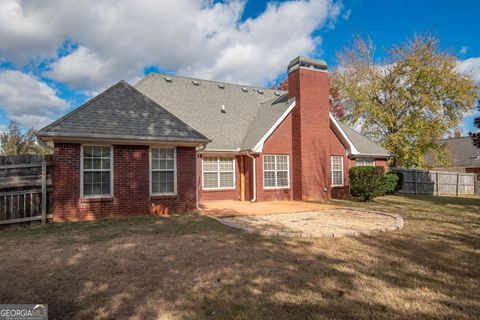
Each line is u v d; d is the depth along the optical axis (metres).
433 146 28.52
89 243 7.68
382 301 4.41
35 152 29.39
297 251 6.92
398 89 29.02
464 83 26.92
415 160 28.58
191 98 20.27
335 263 6.08
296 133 18.53
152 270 5.69
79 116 11.49
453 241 7.83
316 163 18.62
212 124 18.78
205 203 16.62
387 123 29.41
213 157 17.89
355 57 31.72
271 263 6.08
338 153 20.20
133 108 12.81
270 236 8.35
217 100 21.09
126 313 4.07
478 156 37.84
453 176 25.75
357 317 3.94
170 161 12.97
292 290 4.80
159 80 20.61
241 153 17.77
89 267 5.86
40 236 8.53
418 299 4.48
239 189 18.50
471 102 26.94
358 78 30.91
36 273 5.56
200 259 6.33
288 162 18.59
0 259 6.38
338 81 32.12
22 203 10.26
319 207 14.62
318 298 4.51
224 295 4.62
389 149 28.67
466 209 13.94
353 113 30.98
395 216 11.38
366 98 29.42
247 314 4.03
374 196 17.31
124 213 11.83
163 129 12.60
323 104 19.19
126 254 6.69
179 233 8.83
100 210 11.44
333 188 19.72
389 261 6.21
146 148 12.35
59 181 10.87
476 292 4.73
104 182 11.66
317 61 19.08
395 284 5.04
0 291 4.80
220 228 9.52
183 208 12.93
